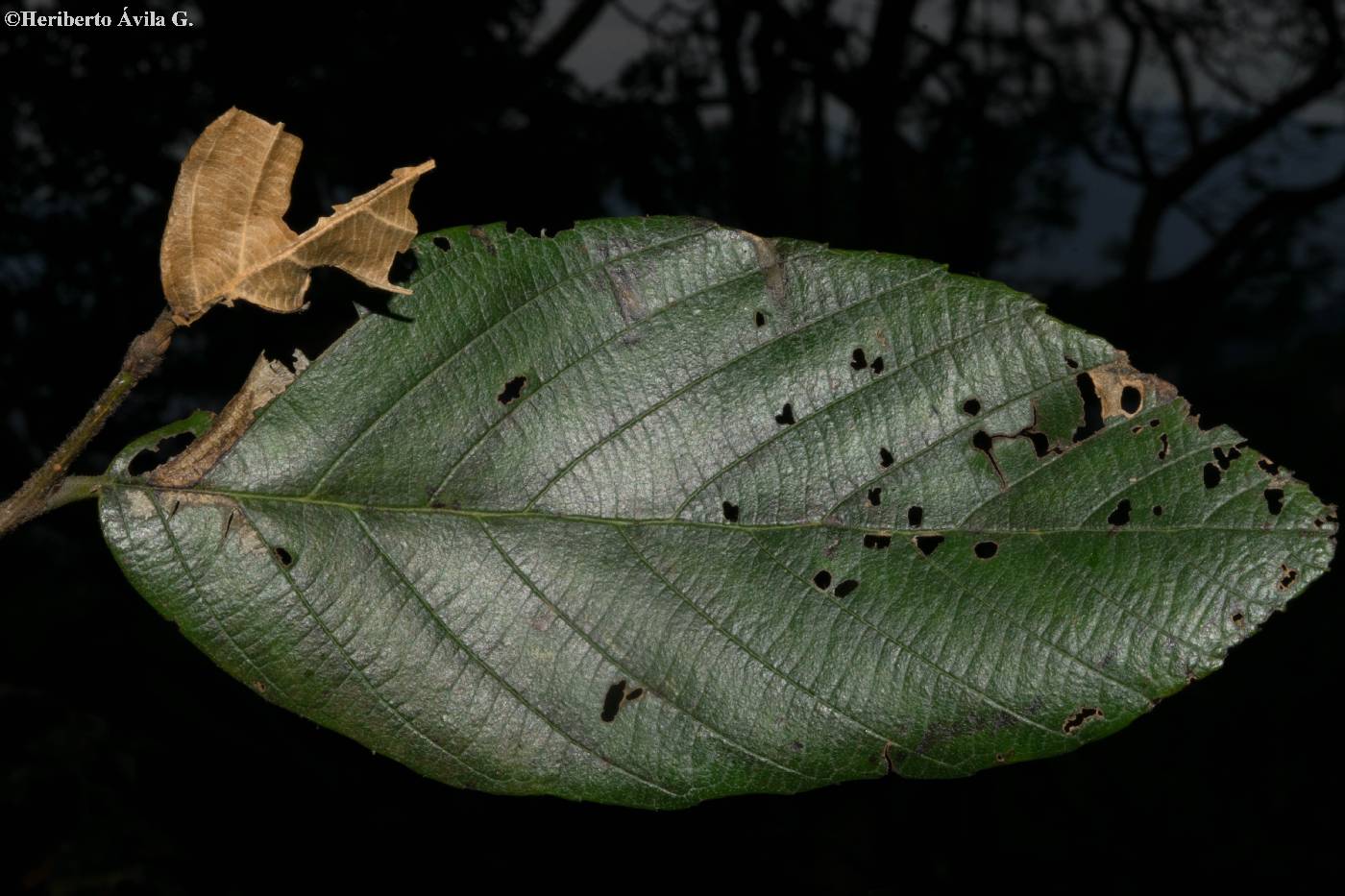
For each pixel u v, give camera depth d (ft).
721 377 1.19
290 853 2.94
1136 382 1.19
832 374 1.19
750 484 1.19
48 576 3.56
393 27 3.19
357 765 3.06
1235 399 8.25
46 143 3.06
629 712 1.18
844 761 1.17
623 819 2.86
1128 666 1.17
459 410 1.19
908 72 4.88
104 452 3.21
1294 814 4.43
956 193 5.23
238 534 1.17
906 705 1.17
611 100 3.85
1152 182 5.62
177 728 3.06
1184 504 1.18
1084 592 1.18
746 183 4.26
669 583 1.18
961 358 1.19
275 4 2.96
